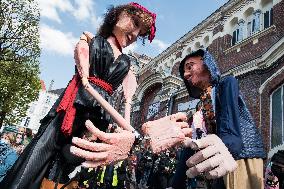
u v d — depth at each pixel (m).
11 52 12.89
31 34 13.04
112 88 1.81
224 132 1.24
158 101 14.97
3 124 12.25
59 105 1.51
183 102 12.44
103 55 1.74
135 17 1.86
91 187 1.24
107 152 0.80
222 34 11.43
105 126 1.71
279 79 7.12
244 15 10.45
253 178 1.41
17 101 12.54
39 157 1.44
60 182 1.49
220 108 1.43
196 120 1.66
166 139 0.79
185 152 1.65
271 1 9.16
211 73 1.59
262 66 7.98
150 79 16.22
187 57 1.79
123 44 1.91
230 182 1.39
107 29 1.92
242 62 9.31
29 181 1.38
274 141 6.94
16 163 1.46
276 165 2.35
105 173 3.12
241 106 1.59
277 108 7.08
